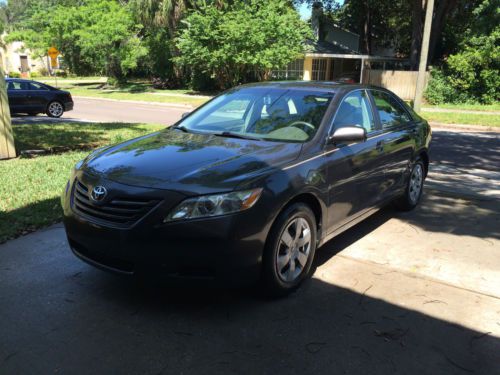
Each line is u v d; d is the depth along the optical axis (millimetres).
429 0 16234
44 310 3486
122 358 2941
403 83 24719
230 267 3232
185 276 3207
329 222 4145
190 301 3641
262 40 24531
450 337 3219
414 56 26031
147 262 3191
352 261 4438
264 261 3482
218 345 3078
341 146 4285
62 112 18406
